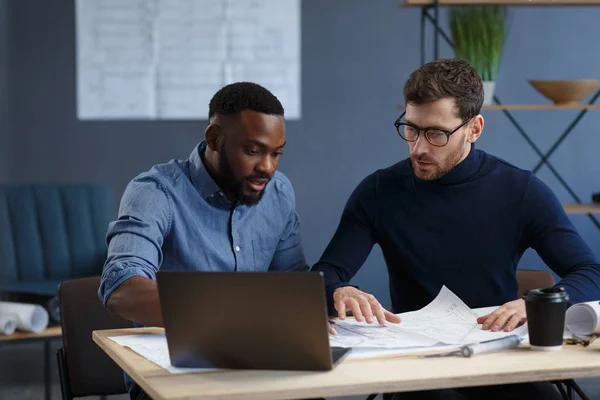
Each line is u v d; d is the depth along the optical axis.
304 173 6.21
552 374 1.81
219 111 2.38
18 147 5.98
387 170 2.82
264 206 2.63
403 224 2.72
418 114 2.49
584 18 6.28
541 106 4.95
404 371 1.79
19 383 4.66
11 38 5.93
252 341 1.80
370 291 6.24
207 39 6.06
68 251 5.26
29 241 5.20
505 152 6.29
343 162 6.23
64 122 6.02
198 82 6.08
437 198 2.70
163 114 6.08
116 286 2.19
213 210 2.53
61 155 6.03
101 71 6.02
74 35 5.98
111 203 5.45
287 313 1.77
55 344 5.60
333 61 6.18
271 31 6.11
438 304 2.33
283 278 1.75
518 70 6.26
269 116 2.35
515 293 2.72
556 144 5.80
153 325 2.11
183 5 6.03
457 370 1.80
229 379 1.75
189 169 2.55
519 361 1.88
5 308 3.36
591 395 4.42
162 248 2.50
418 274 2.69
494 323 2.13
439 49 6.19
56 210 5.29
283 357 1.80
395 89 6.23
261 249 2.62
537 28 6.25
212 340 1.82
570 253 2.56
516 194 2.68
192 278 1.80
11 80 5.95
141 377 1.78
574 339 2.06
